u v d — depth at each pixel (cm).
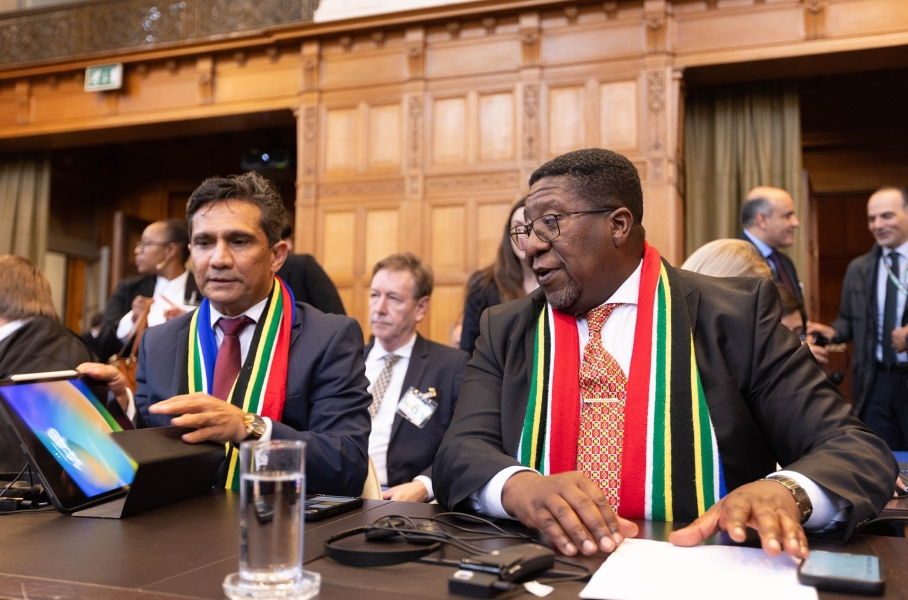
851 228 918
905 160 767
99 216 1083
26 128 840
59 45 841
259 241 173
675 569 91
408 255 287
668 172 614
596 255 139
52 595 81
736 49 611
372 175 705
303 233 717
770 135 677
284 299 182
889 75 743
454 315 671
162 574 89
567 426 138
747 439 132
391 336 279
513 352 149
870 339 415
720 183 682
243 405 167
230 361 176
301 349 175
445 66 691
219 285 171
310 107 726
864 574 85
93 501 131
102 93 812
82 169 1047
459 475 127
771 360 133
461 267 673
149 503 128
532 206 141
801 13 600
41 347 240
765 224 401
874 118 764
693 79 654
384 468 264
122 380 158
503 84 673
